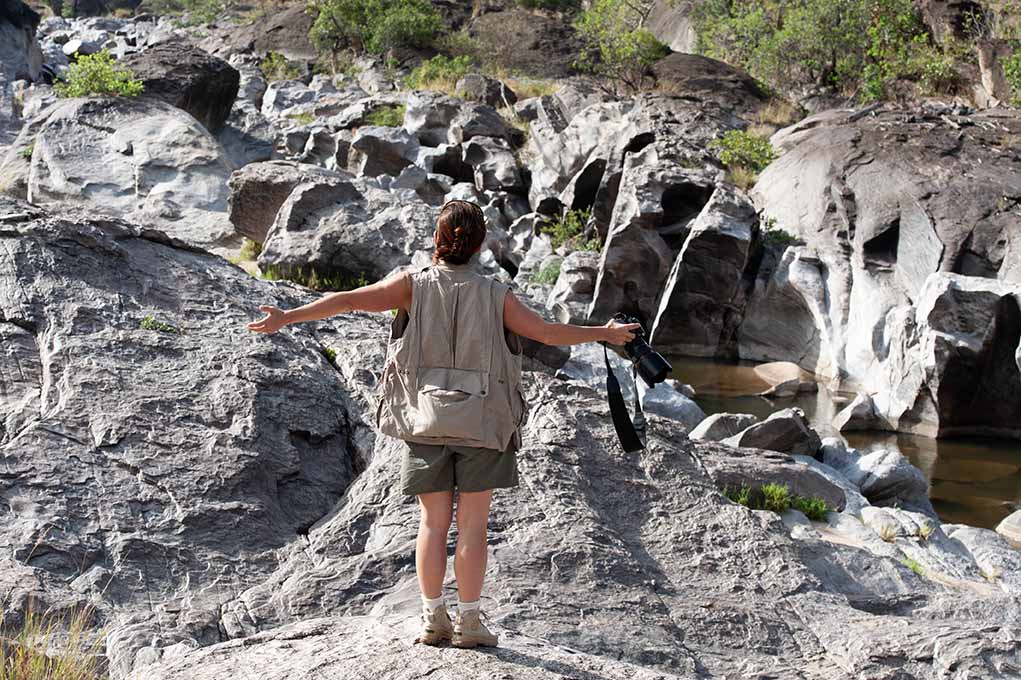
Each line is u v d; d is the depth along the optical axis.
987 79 26.91
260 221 13.77
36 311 6.34
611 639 4.66
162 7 60.72
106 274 6.97
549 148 23.08
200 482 5.35
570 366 10.77
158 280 7.24
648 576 5.27
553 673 3.36
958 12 29.78
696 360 17.30
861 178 17.95
